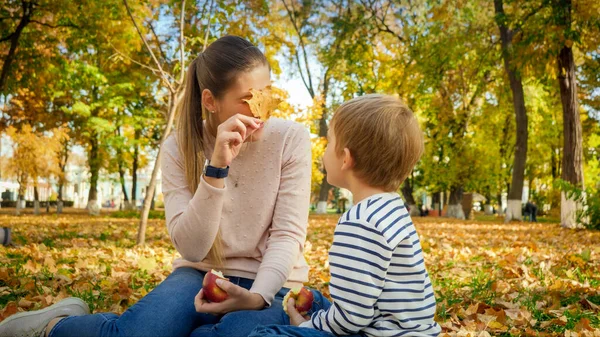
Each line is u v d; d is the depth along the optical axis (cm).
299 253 267
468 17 1912
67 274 518
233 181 256
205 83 247
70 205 5231
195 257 241
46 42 1574
